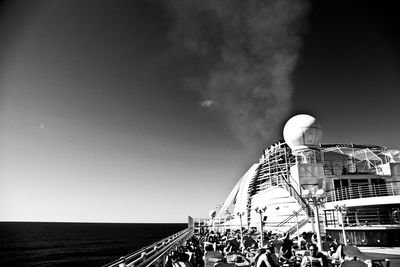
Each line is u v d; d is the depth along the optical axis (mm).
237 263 13398
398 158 44156
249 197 58750
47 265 71750
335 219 32531
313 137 42156
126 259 7766
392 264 17516
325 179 39406
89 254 92938
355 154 47469
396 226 26688
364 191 35844
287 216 39812
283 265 13188
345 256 14211
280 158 56750
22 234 197250
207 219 58125
